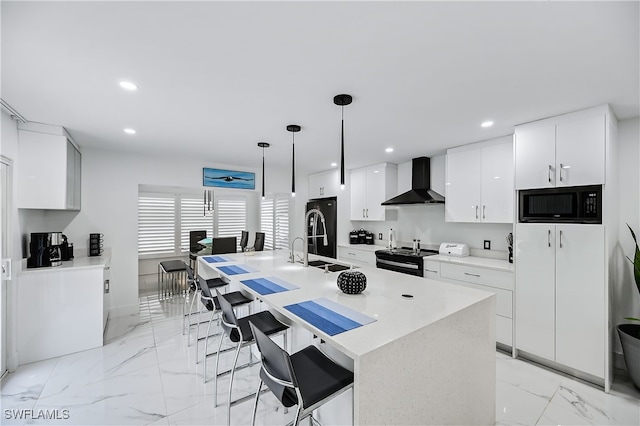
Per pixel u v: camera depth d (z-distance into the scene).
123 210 3.96
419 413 1.37
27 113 2.42
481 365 1.77
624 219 2.51
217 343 3.04
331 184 5.35
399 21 1.27
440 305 1.68
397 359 1.26
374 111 2.37
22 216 2.71
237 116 2.49
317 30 1.33
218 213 6.57
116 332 3.31
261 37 1.39
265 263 3.09
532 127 2.60
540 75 1.75
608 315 2.21
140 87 1.93
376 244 5.14
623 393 2.19
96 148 3.72
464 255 3.67
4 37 1.36
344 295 1.88
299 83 1.88
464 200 3.47
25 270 2.62
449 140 3.26
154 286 5.40
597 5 1.16
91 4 1.15
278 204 6.29
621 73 1.72
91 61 1.60
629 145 2.49
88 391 2.20
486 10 1.19
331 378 1.39
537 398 2.14
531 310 2.61
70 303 2.79
